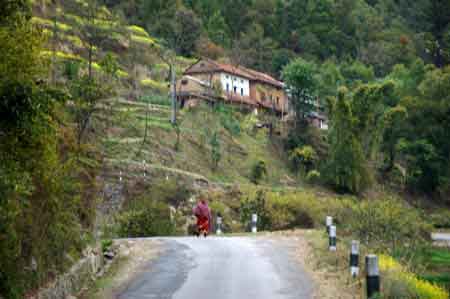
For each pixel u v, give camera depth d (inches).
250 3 6599.4
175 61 4394.7
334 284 628.7
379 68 6412.4
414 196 3897.6
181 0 5708.7
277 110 4505.4
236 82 4259.4
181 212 2209.6
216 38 5654.5
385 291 557.3
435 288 671.1
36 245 528.1
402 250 1221.1
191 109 3639.3
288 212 2349.9
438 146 4109.3
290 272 713.6
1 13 464.8
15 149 469.4
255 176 3221.0
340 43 6614.2
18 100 433.4
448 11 7559.1
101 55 3550.7
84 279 655.8
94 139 2007.9
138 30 4569.4
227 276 692.1
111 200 2154.3
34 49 470.6
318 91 4303.6
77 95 1263.5
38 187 535.5
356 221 1438.2
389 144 4028.1
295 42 6368.1
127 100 3415.4
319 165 3639.3
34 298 492.1
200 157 3132.4
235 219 2340.1
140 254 885.8
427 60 6875.0
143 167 2486.5
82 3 3587.6
